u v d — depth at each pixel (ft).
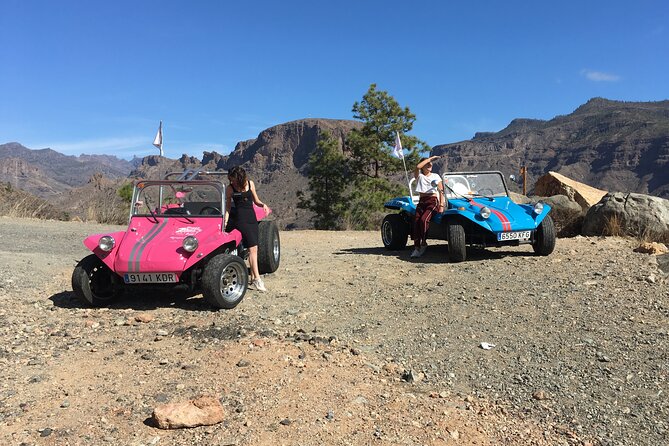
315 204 96.27
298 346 15.56
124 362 14.32
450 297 21.20
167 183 22.65
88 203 64.13
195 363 14.20
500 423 11.25
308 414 11.34
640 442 10.53
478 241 28.99
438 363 14.57
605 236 33.81
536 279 23.31
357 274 26.18
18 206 61.00
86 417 11.10
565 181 53.01
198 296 21.80
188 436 10.39
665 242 31.96
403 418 11.29
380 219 77.36
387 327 17.70
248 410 11.46
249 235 22.41
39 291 22.36
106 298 20.45
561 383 13.16
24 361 14.28
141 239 20.68
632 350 14.93
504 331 16.94
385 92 96.32
